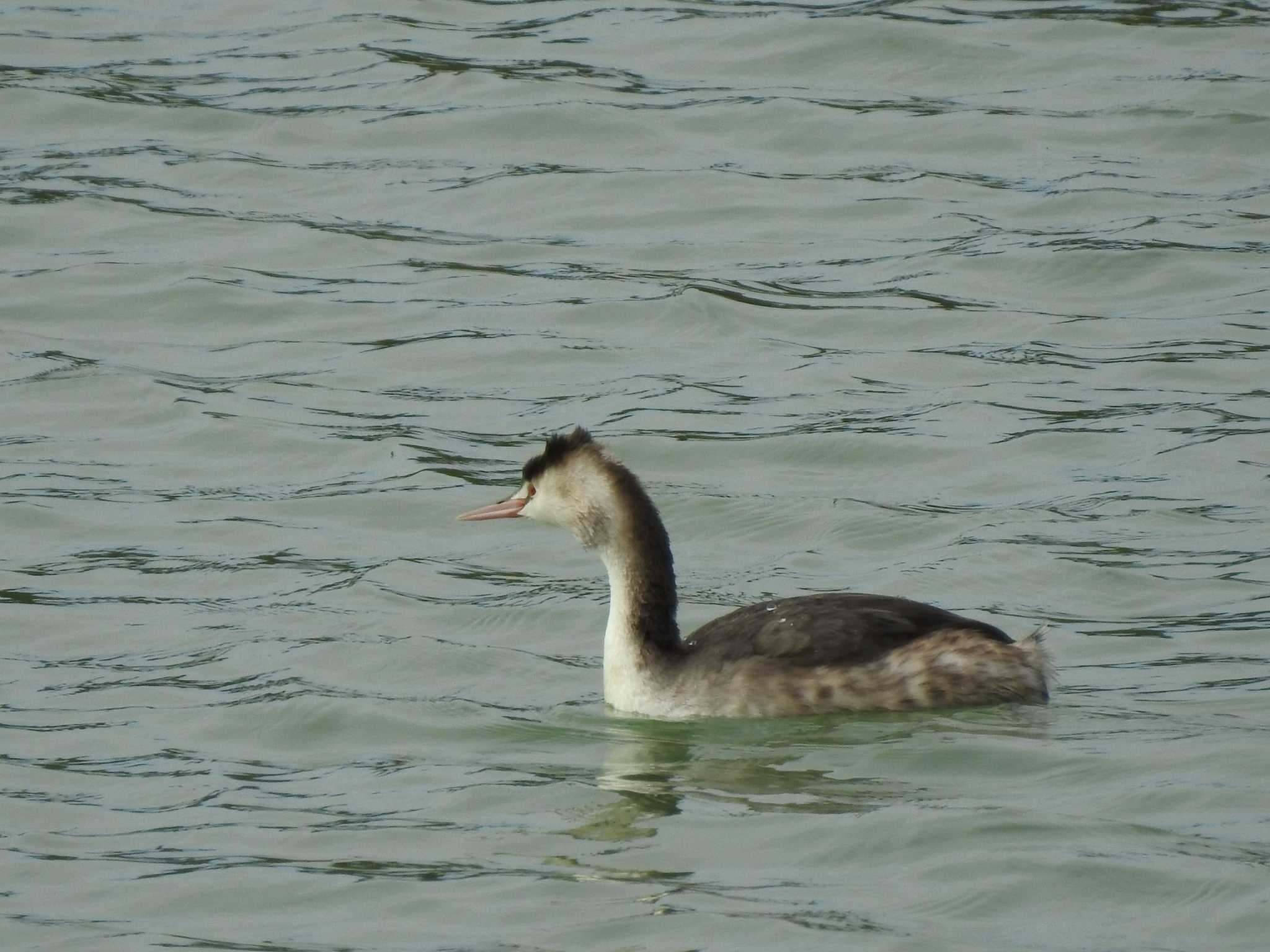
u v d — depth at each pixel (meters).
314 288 21.59
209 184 24.12
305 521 16.38
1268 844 9.88
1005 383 18.70
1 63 27.33
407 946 9.35
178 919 9.77
